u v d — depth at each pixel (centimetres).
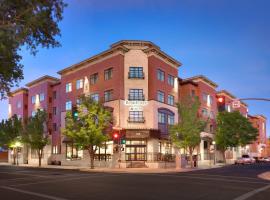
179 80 5931
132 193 1597
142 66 4825
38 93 6538
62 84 5819
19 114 7012
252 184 2027
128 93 4734
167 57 5112
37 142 5222
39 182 2206
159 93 4916
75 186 1923
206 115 6284
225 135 6316
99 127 4131
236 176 2700
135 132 4541
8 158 7569
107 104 4828
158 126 4797
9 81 1848
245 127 6412
